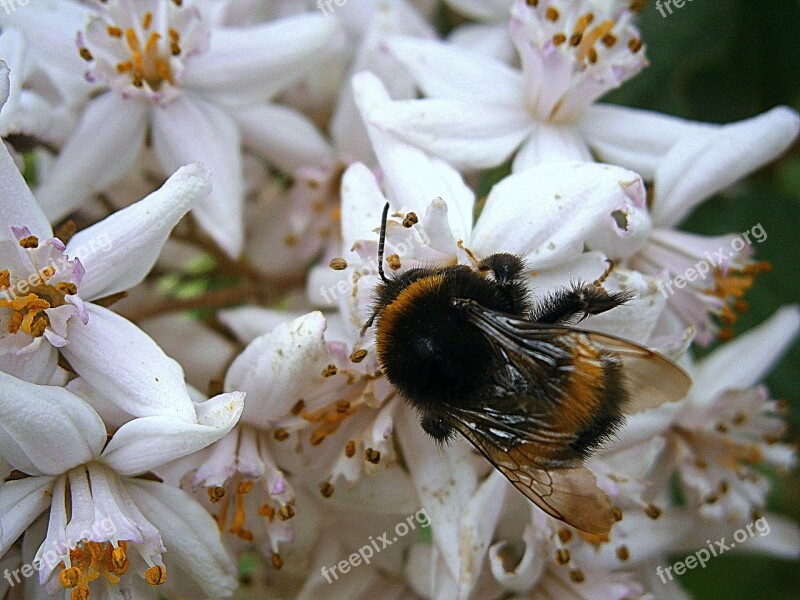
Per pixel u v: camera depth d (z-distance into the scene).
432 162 0.10
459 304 0.09
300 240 0.12
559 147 0.10
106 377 0.09
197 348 0.11
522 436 0.09
